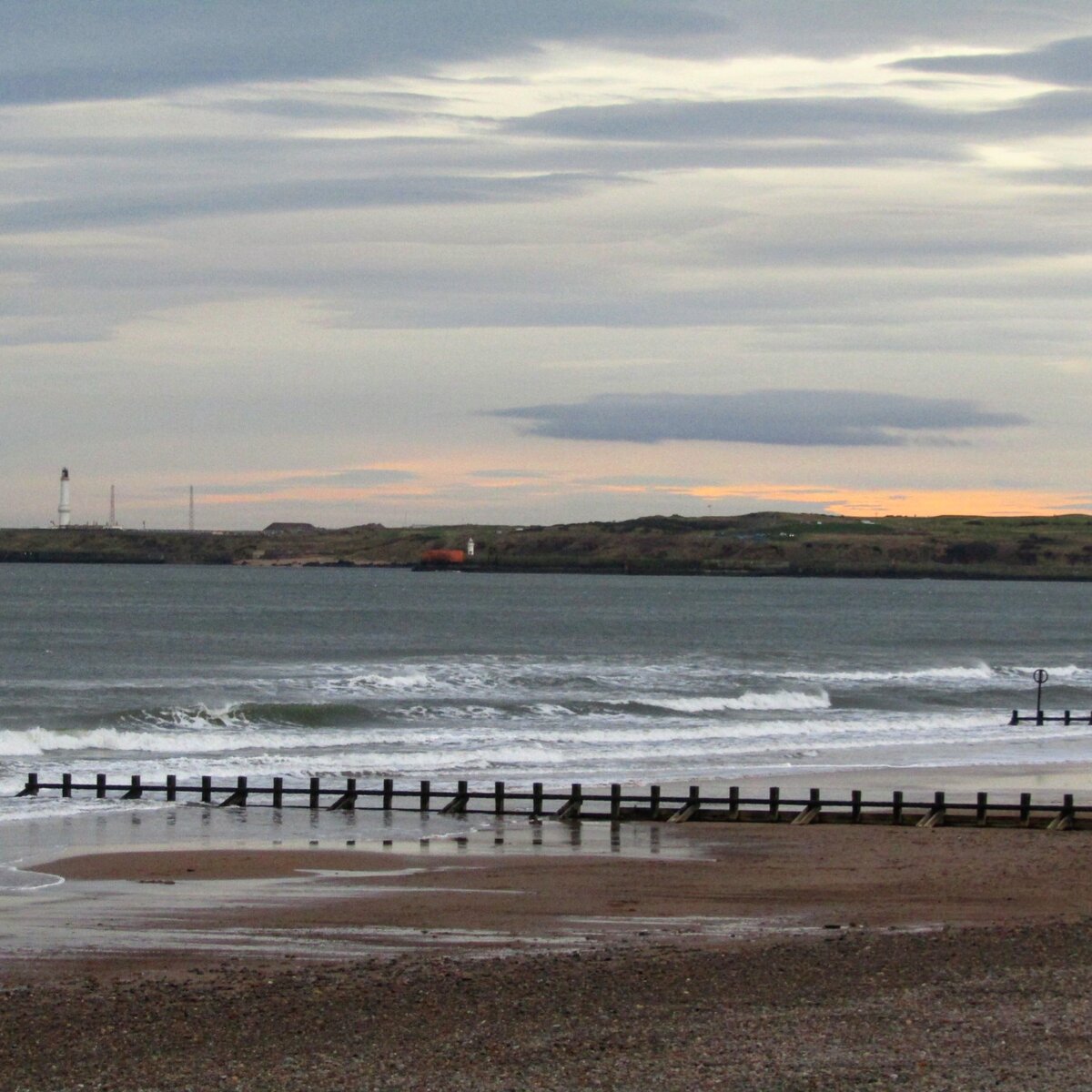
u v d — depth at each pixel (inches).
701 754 2800.2
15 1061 933.2
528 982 1131.9
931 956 1217.4
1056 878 1626.5
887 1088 863.1
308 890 1528.1
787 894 1531.7
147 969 1182.9
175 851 1753.2
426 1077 898.1
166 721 3105.3
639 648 6235.2
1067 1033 979.9
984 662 5792.3
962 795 2265.0
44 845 1771.7
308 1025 1013.2
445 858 1737.2
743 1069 902.4
